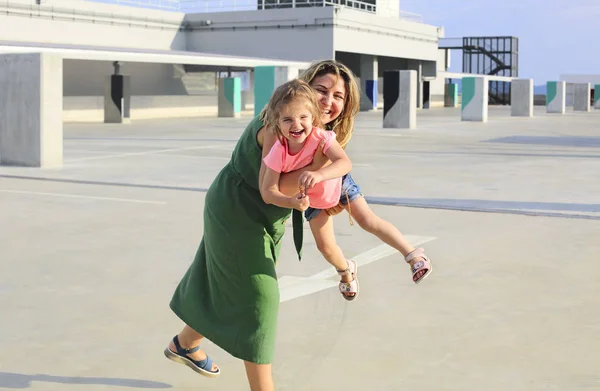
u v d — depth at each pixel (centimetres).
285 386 376
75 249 702
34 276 600
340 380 384
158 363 408
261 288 323
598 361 410
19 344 438
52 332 461
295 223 325
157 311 507
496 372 394
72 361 410
